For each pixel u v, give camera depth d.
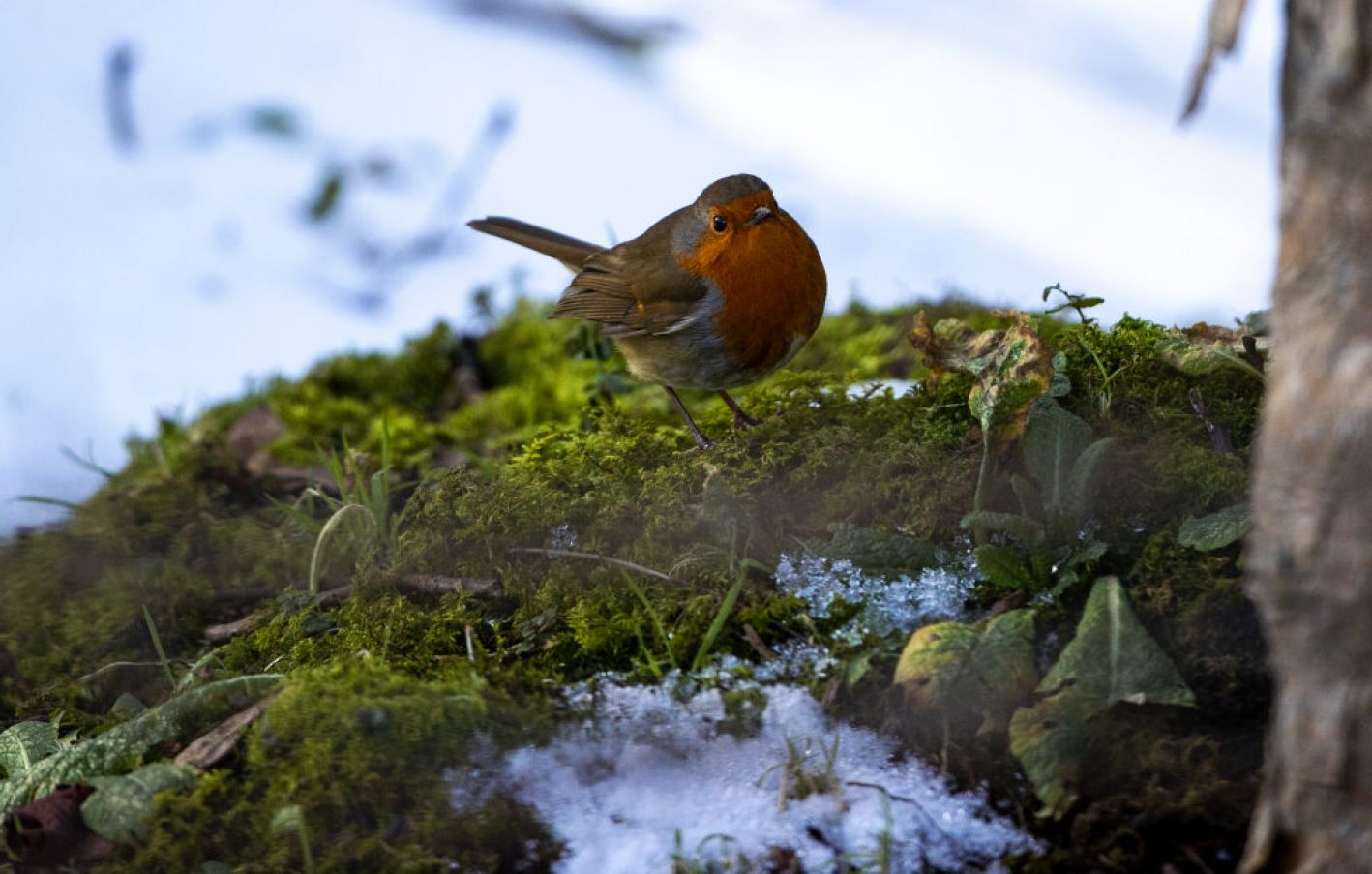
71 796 5.56
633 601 6.40
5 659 7.59
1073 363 7.23
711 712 5.63
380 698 5.64
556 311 9.55
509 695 5.80
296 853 5.20
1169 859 4.84
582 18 17.53
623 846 5.12
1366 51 3.80
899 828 5.05
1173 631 5.59
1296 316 3.98
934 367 6.99
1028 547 5.98
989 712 5.29
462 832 5.20
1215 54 4.26
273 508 9.29
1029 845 4.99
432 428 10.73
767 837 5.07
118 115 16.55
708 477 6.75
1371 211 3.82
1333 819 4.02
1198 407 6.71
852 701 5.58
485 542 7.14
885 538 6.07
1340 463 3.85
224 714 6.02
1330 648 3.93
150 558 8.64
